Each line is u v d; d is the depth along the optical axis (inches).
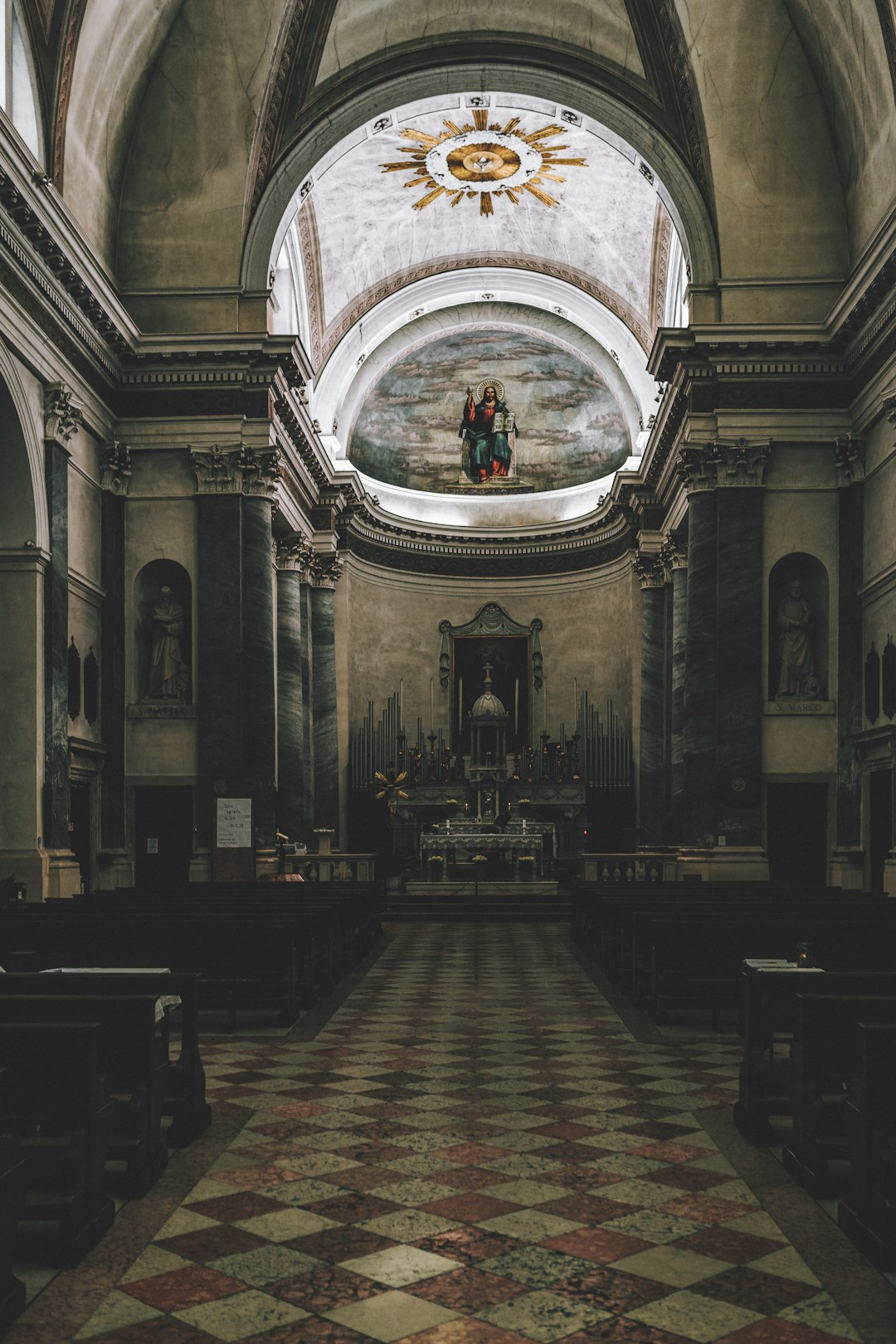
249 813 773.9
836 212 791.7
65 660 677.9
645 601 1080.2
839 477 778.8
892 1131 187.6
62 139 688.4
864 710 755.4
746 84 784.9
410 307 1151.6
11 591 645.3
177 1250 187.2
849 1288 172.7
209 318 810.2
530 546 1286.9
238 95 797.9
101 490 797.2
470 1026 393.1
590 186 1009.5
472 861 971.9
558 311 1157.1
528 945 663.1
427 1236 193.2
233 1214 204.1
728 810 765.3
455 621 1296.8
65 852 663.8
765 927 380.8
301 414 911.7
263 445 801.6
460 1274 177.5
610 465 1268.5
